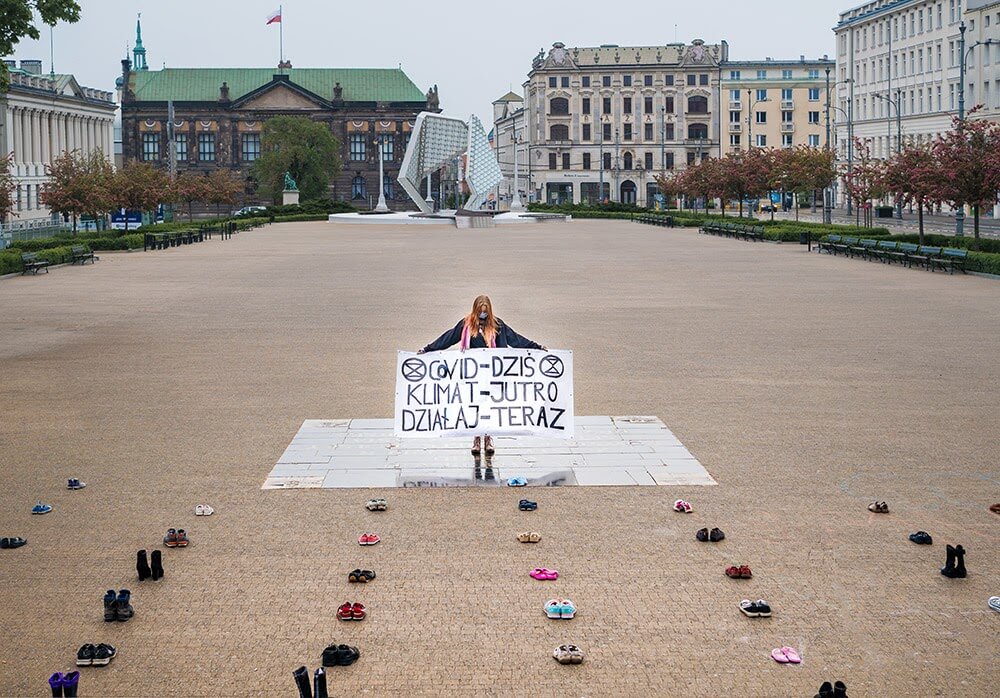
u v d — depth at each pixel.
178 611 11.93
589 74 192.50
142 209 89.00
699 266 57.50
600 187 188.00
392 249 74.88
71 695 9.85
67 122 156.38
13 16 52.16
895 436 19.28
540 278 50.25
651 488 16.27
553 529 14.45
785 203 149.88
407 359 17.34
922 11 124.81
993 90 109.75
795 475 16.88
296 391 23.56
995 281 47.84
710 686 10.24
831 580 12.69
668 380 24.48
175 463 17.75
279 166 173.38
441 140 131.00
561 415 17.30
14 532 14.46
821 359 27.22
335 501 15.72
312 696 9.88
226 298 42.31
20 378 25.22
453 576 12.86
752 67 190.50
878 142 137.50
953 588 12.44
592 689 10.20
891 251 58.44
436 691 10.16
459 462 17.70
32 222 112.75
